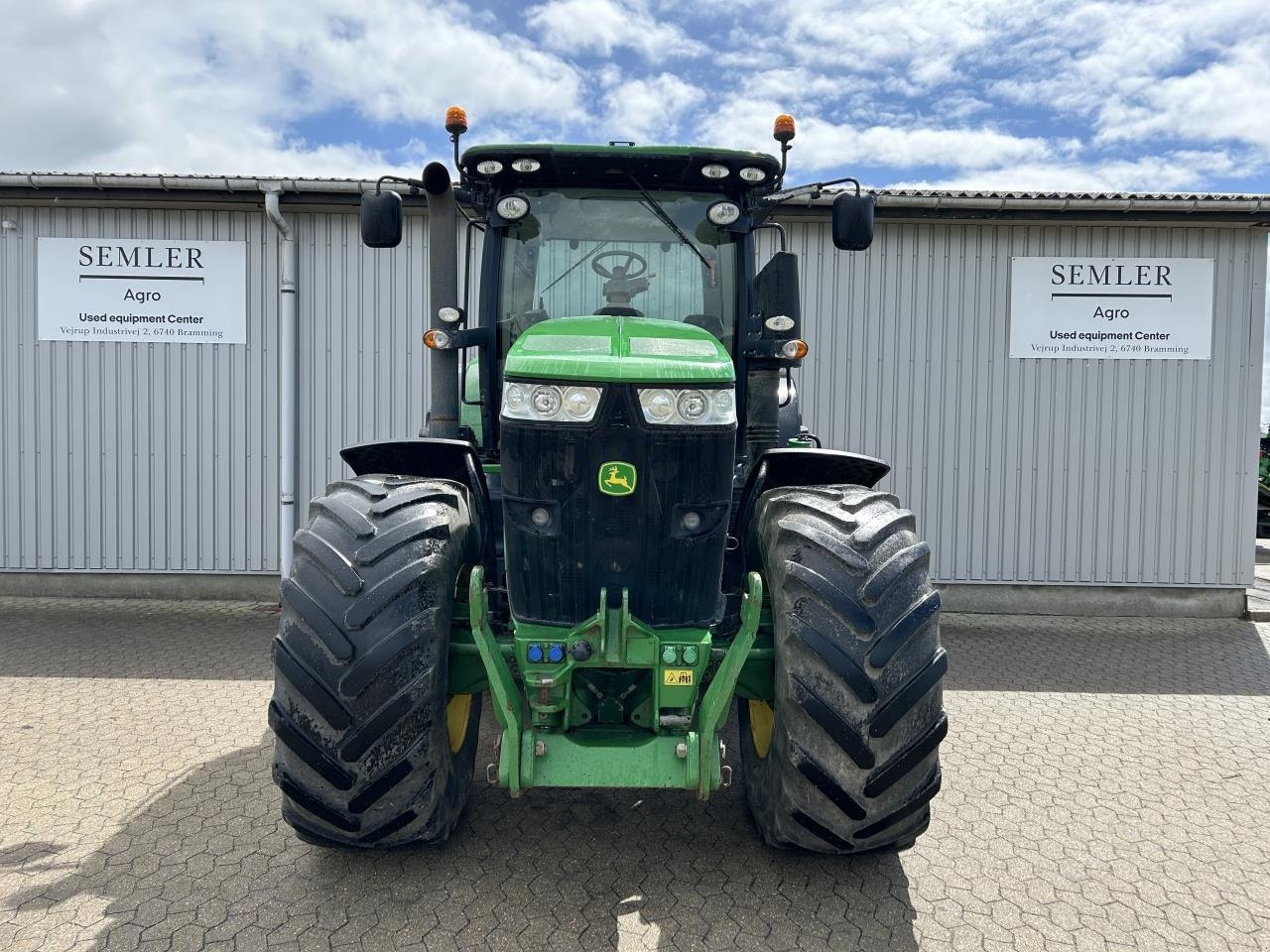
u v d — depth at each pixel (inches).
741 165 134.6
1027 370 292.0
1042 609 295.7
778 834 111.1
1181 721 189.8
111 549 289.0
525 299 141.0
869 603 104.3
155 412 287.1
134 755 159.2
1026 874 122.3
